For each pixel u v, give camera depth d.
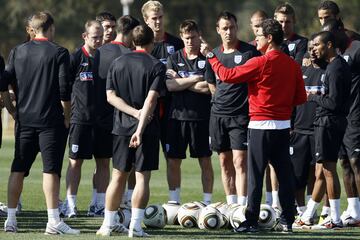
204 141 45.22
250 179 37.75
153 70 35.53
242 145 42.34
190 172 71.38
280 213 39.25
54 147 36.53
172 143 45.22
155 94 35.25
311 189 45.62
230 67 42.44
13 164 37.22
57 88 36.56
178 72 45.22
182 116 44.91
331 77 39.06
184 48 45.44
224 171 43.72
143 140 35.50
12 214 37.31
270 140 37.53
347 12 178.00
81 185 61.00
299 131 42.53
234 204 39.81
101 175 45.50
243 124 42.44
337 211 40.25
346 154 41.97
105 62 44.72
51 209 36.47
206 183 45.44
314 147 42.25
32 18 37.44
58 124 36.62
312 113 42.19
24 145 36.94
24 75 36.62
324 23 42.56
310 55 40.72
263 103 37.34
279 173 38.16
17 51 36.94
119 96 35.84
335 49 39.62
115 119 35.97
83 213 46.00
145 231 38.06
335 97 38.97
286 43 45.06
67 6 199.12
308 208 40.75
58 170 36.62
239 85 42.34
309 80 41.97
